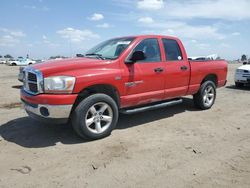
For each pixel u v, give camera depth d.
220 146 4.49
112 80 4.85
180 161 3.88
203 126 5.68
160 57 5.83
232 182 3.29
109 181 3.31
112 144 4.56
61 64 4.59
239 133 5.21
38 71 4.38
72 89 4.36
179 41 6.40
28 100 4.62
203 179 3.36
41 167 3.69
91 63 4.72
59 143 4.61
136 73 5.25
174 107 7.53
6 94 9.71
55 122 4.44
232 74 21.12
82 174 3.49
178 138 4.89
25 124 5.70
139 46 5.41
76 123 4.54
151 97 5.66
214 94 7.45
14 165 3.76
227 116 6.56
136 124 5.80
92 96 4.61
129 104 5.33
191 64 6.55
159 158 3.98
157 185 3.21
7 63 53.91
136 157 4.02
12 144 4.56
